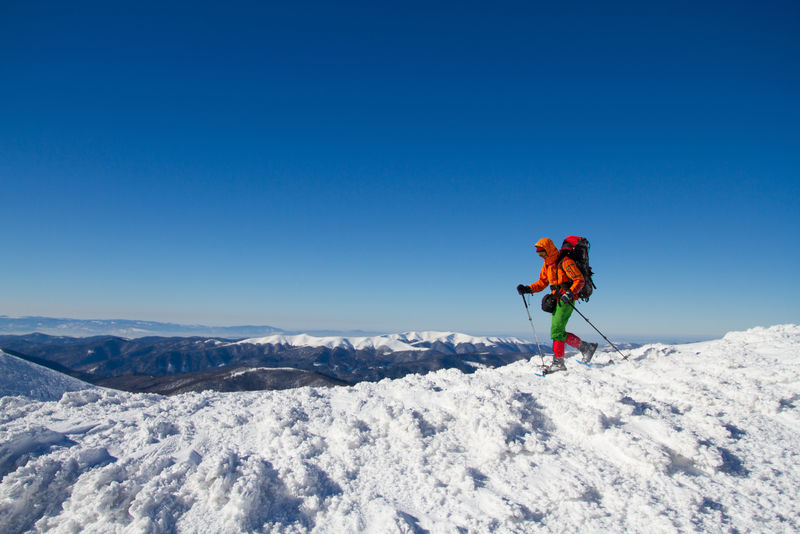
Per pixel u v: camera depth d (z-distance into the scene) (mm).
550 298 7406
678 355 8039
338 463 4641
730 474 4199
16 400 6766
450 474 4367
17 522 4059
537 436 4883
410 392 6195
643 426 4941
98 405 6586
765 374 6090
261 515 3932
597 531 3611
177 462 4625
